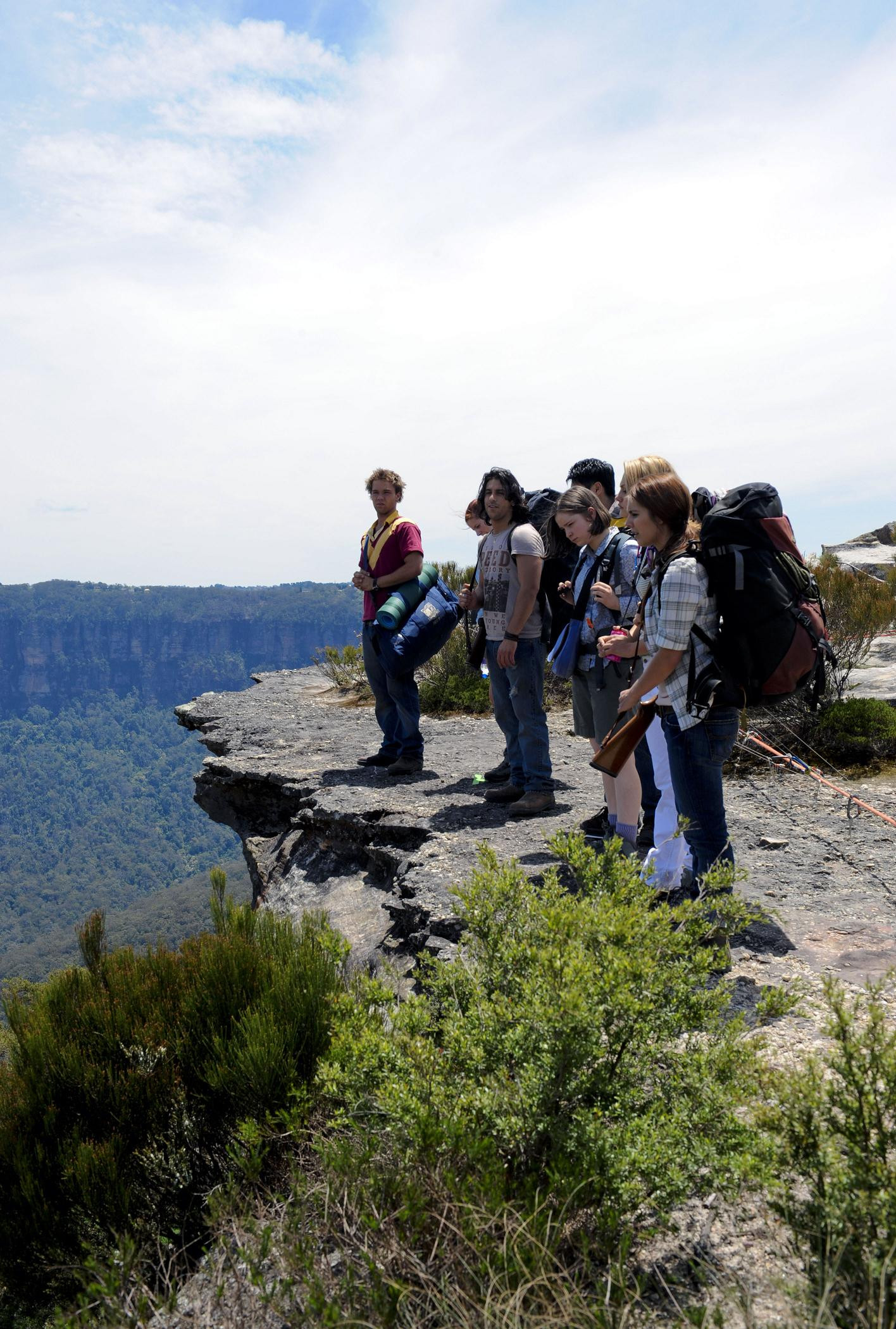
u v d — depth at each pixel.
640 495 3.33
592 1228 1.90
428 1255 1.83
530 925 2.50
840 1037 1.88
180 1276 2.30
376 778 6.82
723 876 2.53
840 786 6.05
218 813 8.00
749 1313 1.61
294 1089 2.58
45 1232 2.56
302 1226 1.96
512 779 5.83
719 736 3.36
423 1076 2.18
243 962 3.36
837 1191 1.73
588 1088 2.06
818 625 3.26
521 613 5.14
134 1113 2.83
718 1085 1.99
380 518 6.81
